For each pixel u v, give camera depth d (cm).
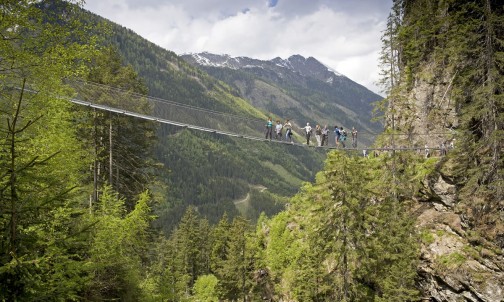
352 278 2734
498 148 2392
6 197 595
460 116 2620
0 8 876
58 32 988
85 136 2348
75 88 1580
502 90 2409
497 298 2298
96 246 1230
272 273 4359
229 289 4603
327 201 2658
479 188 2400
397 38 3591
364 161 3080
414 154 3266
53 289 605
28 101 1008
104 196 1577
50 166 1048
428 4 3391
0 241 549
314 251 2822
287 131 2652
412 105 3431
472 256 2489
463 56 2800
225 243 6241
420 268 2697
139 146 2889
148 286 2114
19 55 914
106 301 1373
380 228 2823
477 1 2784
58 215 858
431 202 3019
